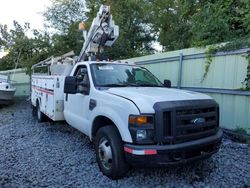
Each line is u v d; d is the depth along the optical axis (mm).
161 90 4887
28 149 6242
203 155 4227
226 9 8422
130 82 5602
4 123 9852
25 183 4430
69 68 8258
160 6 23469
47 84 8039
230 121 7148
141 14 22047
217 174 4586
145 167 3969
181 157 3992
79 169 4930
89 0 20594
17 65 20562
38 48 17438
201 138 4242
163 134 3881
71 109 6234
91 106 5082
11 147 6453
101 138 4621
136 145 3896
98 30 7645
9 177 4688
